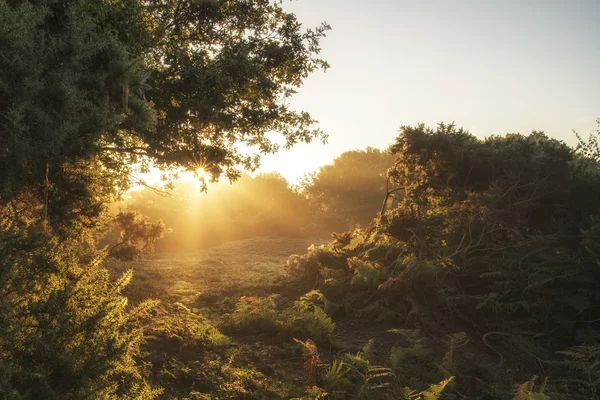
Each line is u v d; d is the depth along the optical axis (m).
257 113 9.89
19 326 3.91
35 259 4.49
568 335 7.99
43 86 4.81
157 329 7.02
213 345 7.05
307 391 5.62
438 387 5.46
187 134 9.20
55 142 4.87
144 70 7.23
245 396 5.65
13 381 3.71
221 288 11.51
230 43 10.06
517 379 6.66
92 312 4.52
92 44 5.52
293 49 10.55
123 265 12.24
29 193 6.27
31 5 4.96
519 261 8.64
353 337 8.06
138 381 5.00
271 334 7.88
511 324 8.11
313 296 9.95
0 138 4.42
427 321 8.08
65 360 3.91
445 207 11.12
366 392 5.65
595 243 8.32
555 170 9.65
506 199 9.65
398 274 9.31
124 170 9.66
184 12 9.99
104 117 5.50
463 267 9.18
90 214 7.38
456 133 11.47
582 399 6.15
